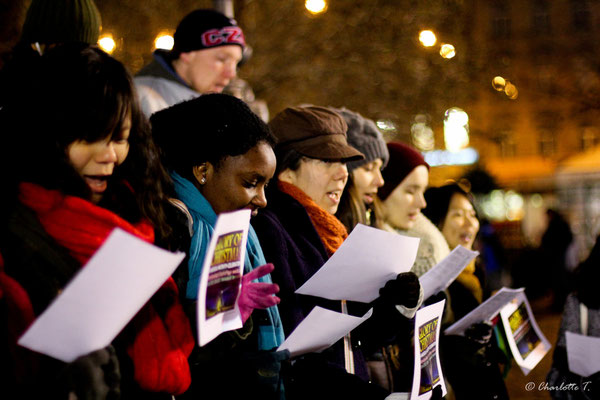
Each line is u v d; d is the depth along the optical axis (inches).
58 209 77.8
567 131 1738.4
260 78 612.4
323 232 130.1
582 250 1071.6
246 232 88.4
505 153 1839.3
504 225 1018.7
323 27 661.9
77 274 66.6
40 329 68.1
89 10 124.3
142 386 82.7
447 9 725.9
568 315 163.0
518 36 1705.2
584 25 1680.6
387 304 116.6
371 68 689.0
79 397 71.2
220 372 94.2
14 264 76.1
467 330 155.7
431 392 121.6
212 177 100.3
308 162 131.9
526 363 158.9
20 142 77.9
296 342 102.0
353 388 104.8
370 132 158.4
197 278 94.3
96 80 78.6
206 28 172.7
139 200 87.6
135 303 73.9
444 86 724.0
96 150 79.8
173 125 101.8
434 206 204.2
